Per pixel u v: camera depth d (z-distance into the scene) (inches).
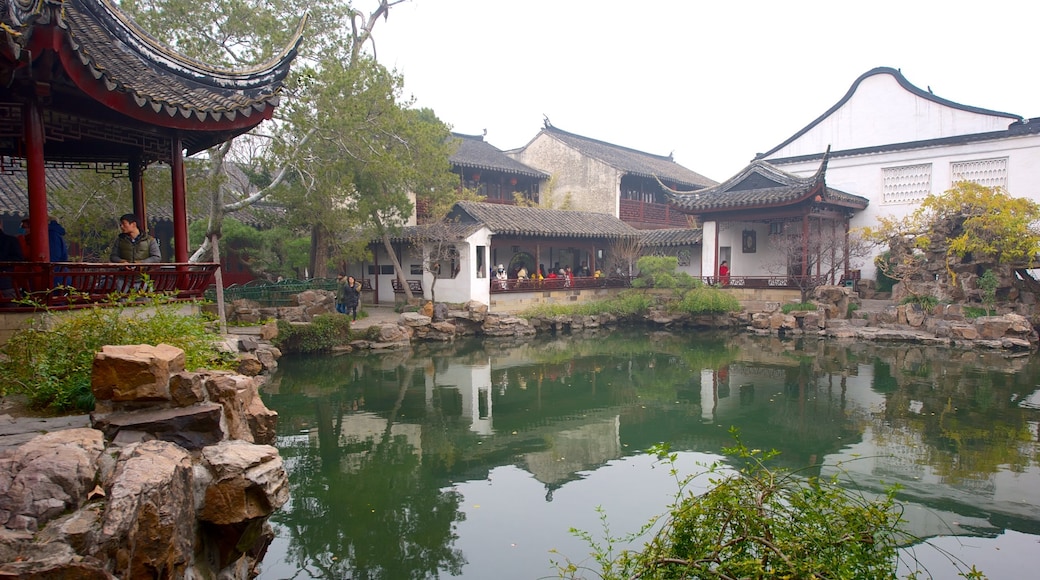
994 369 749.9
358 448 483.8
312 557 314.5
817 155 1425.9
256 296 890.1
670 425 550.6
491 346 975.0
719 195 1270.9
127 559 161.5
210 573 206.7
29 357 266.2
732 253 1336.1
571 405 624.1
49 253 331.9
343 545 326.3
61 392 244.1
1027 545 313.9
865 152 1357.0
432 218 1160.2
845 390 663.8
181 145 409.4
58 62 273.6
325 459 458.6
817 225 1305.4
